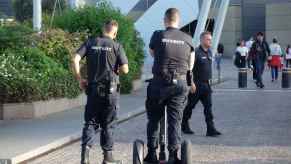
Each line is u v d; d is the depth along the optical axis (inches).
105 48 361.4
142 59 942.4
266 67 1588.3
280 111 654.5
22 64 602.9
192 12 1908.2
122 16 815.1
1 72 569.0
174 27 332.2
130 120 591.5
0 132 492.4
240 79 994.1
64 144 456.4
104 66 360.8
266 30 2460.6
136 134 498.9
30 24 817.5
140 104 708.0
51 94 607.2
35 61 624.4
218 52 1364.4
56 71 627.5
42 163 389.1
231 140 466.9
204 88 483.2
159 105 328.5
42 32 701.9
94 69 361.7
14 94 569.0
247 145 443.2
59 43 685.3
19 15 2071.9
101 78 360.2
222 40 2507.4
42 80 588.7
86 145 360.8
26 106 575.2
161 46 325.4
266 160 386.3
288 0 2413.9
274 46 1125.7
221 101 768.3
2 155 392.8
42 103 593.6
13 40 627.8
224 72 1471.5
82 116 591.5
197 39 1235.9
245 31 2519.7
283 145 441.7
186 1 1911.9
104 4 824.9
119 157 400.8
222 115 623.8
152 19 1907.0
